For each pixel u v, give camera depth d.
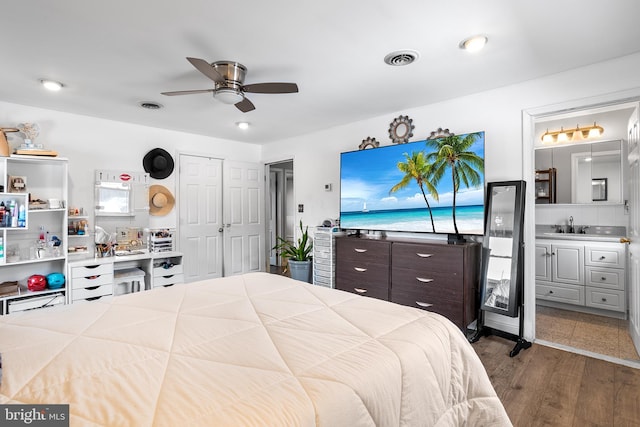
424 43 2.25
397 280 3.32
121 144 4.14
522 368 2.47
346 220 4.14
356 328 1.36
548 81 2.80
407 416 1.09
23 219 3.14
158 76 2.76
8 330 1.31
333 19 1.97
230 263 5.17
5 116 3.36
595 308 3.77
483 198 3.00
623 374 2.38
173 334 1.28
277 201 6.71
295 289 1.98
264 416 0.78
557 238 4.00
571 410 1.96
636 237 2.71
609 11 1.89
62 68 2.60
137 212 4.24
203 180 4.92
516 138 2.97
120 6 1.81
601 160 4.15
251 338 1.25
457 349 1.42
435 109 3.49
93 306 1.63
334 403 0.88
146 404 0.81
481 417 1.38
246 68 2.62
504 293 2.83
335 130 4.49
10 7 1.80
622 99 2.48
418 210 3.47
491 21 2.00
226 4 1.80
